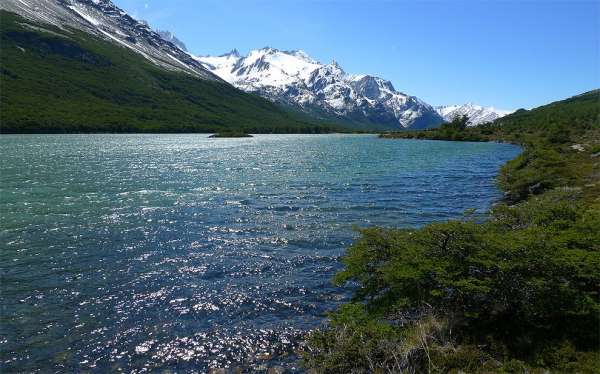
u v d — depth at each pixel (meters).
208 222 26.52
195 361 11.20
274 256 19.98
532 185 34.62
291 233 24.05
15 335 12.52
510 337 9.86
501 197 35.25
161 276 17.34
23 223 25.73
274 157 74.38
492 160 70.44
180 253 20.36
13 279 16.86
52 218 27.06
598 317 9.84
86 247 21.16
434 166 59.88
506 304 10.55
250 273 17.73
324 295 15.46
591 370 8.33
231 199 34.09
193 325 13.20
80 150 84.94
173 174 49.34
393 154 83.19
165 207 30.89
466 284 10.15
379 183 42.75
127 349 11.81
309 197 35.06
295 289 16.00
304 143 131.00
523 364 8.79
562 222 12.89
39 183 40.69
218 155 78.19
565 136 84.12
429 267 10.70
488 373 8.70
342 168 56.56
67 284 16.42
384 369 9.34
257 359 11.20
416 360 9.41
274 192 37.41
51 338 12.38
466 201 33.75
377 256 12.29
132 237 23.00
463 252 11.33
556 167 38.44
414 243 12.21
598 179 33.09
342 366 9.74
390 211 29.94
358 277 12.45
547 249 10.56
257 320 13.52
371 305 11.50
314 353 11.02
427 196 35.81
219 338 12.37
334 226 25.66
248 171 52.75
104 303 14.77
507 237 11.48
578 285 10.44
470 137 152.75
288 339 12.22
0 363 11.05
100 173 49.09
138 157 71.50
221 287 16.23
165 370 10.82
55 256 19.72
